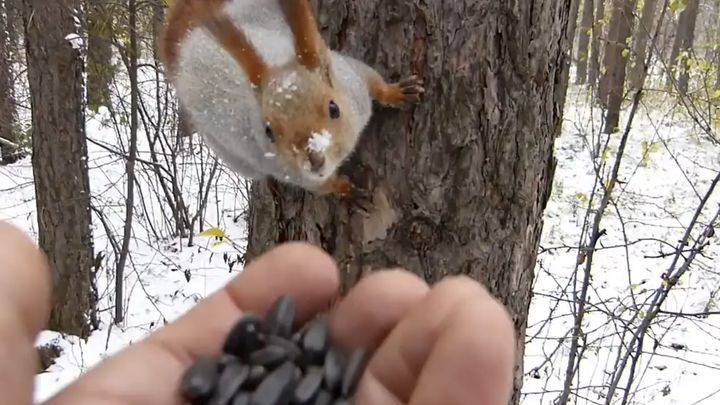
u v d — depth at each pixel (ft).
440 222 1.07
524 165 1.10
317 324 0.74
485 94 1.04
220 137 1.04
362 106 1.01
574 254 3.31
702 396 2.37
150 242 4.03
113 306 3.21
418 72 1.02
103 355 2.82
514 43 1.03
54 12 2.72
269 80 0.96
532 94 1.07
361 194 1.07
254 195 1.21
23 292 0.58
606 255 3.30
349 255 1.09
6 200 4.35
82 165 2.93
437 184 1.05
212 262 3.84
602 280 3.06
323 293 0.81
